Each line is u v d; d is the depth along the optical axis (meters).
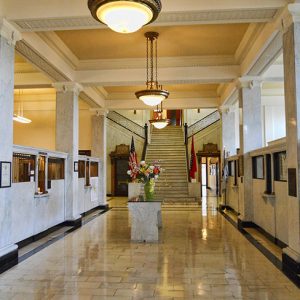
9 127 5.25
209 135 17.39
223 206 11.83
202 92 12.02
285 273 4.72
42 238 7.13
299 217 4.49
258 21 5.30
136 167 7.34
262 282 4.37
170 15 5.04
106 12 3.54
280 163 6.36
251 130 8.22
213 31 6.69
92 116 12.47
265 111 13.04
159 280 4.46
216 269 4.93
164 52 7.92
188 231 7.89
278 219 6.37
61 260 5.44
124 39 7.07
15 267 5.06
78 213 9.12
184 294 3.97
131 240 6.91
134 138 17.91
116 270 4.90
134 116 18.36
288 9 4.66
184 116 18.83
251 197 8.27
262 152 7.18
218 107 12.02
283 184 6.05
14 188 6.09
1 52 5.08
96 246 6.42
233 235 7.39
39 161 7.20
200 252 5.94
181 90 11.85
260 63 7.11
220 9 4.88
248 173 8.28
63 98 8.62
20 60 8.59
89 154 14.43
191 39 7.11
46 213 7.48
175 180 15.11
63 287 4.21
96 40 7.12
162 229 8.15
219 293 4.00
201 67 8.28
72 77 8.43
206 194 17.80
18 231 6.21
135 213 6.95
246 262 5.29
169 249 6.17
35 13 5.07
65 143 8.66
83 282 4.39
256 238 7.06
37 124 14.15
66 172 8.64
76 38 6.99
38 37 6.29
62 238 7.15
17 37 5.45
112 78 8.45
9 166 5.22
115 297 3.89
